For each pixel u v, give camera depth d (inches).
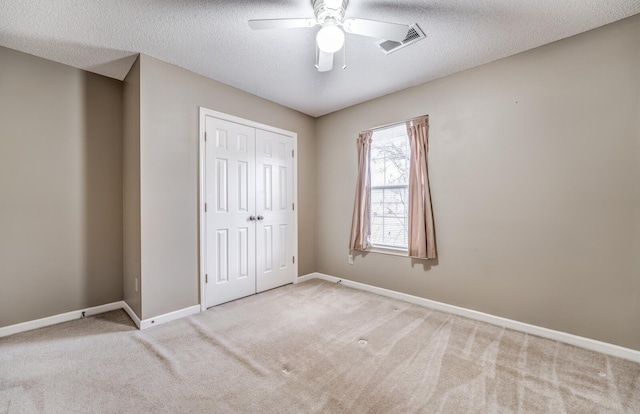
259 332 90.4
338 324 96.6
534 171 89.5
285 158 143.1
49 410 56.0
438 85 111.3
